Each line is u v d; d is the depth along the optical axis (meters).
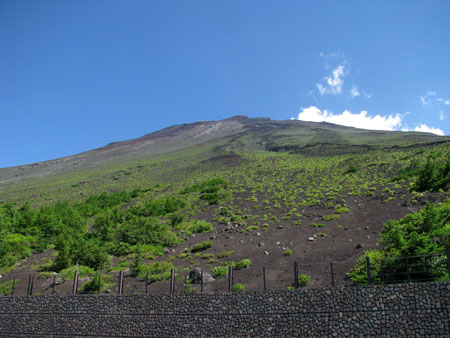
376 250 25.41
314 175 61.19
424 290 15.71
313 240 31.16
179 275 27.80
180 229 41.56
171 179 81.75
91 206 57.94
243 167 81.94
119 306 21.78
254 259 28.88
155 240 37.72
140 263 32.06
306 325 17.09
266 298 18.48
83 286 27.34
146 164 115.75
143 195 66.25
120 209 57.22
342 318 16.56
